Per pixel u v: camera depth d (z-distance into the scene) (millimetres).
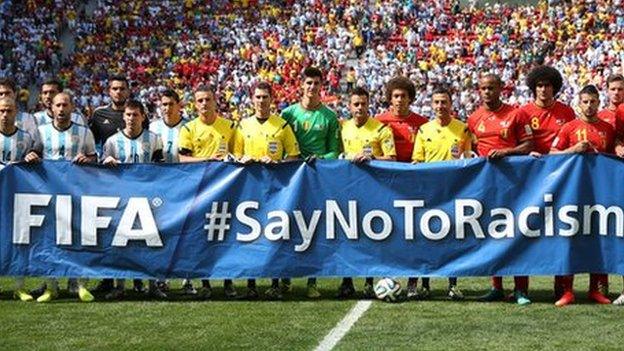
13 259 9102
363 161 8969
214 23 44125
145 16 44438
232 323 7891
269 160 9023
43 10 42781
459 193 8922
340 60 41188
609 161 8805
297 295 9383
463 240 8922
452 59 42250
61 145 9281
